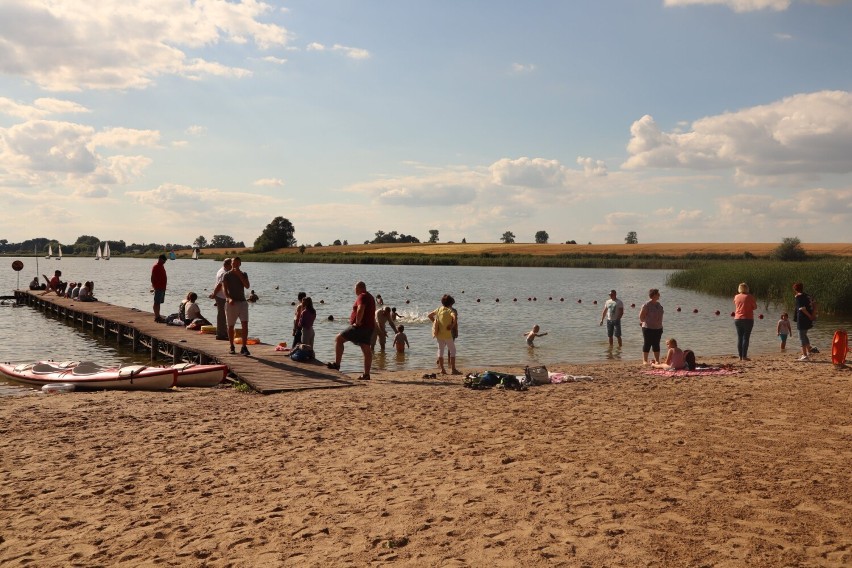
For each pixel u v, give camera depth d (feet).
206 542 16.47
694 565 14.19
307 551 15.70
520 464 22.58
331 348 65.57
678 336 77.10
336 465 23.06
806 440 25.17
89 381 43.60
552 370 48.75
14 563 15.52
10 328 88.53
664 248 406.00
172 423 30.32
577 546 15.46
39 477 22.24
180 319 70.44
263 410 33.12
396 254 406.62
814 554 14.57
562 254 384.27
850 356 55.67
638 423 28.89
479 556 15.07
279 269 339.98
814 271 118.83
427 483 20.70
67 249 642.63
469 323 90.48
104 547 16.38
